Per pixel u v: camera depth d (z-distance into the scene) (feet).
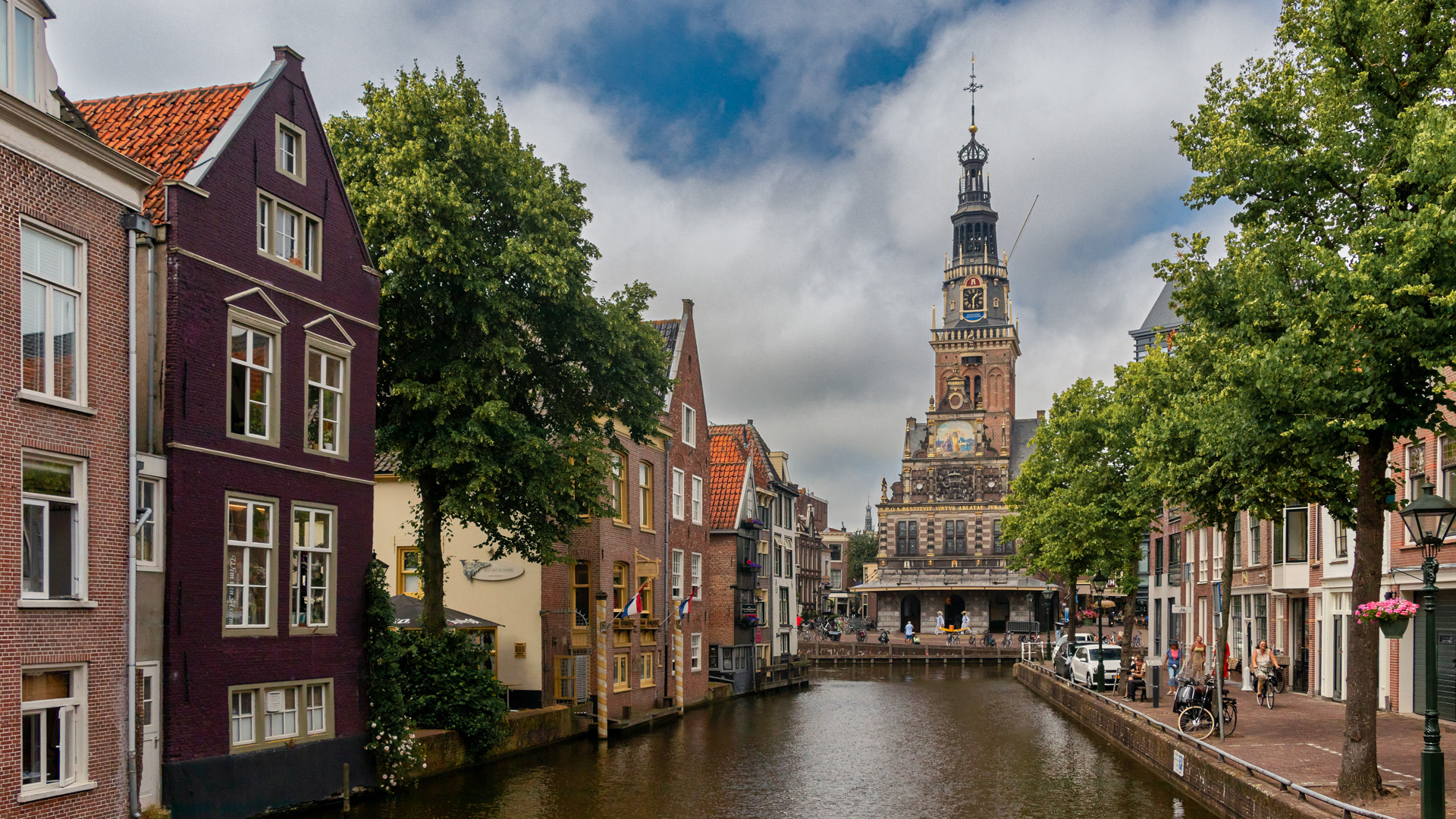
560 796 79.66
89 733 55.21
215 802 64.39
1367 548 59.26
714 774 90.63
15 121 52.16
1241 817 64.59
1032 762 97.76
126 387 59.11
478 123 92.58
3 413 51.06
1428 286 51.80
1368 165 59.82
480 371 88.89
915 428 404.57
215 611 65.62
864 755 103.30
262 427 70.64
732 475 182.70
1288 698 121.39
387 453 106.42
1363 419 54.39
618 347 97.86
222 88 73.77
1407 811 54.49
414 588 118.01
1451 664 89.97
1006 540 201.98
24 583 52.42
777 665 204.85
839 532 585.63
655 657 137.18
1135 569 148.15
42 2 54.54
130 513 58.80
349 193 88.89
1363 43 59.47
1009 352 402.52
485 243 90.79
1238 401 61.72
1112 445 135.74
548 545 99.71
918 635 366.02
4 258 51.49
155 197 64.64
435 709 90.89
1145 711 108.37
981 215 413.80
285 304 72.69
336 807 74.33
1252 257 61.46
